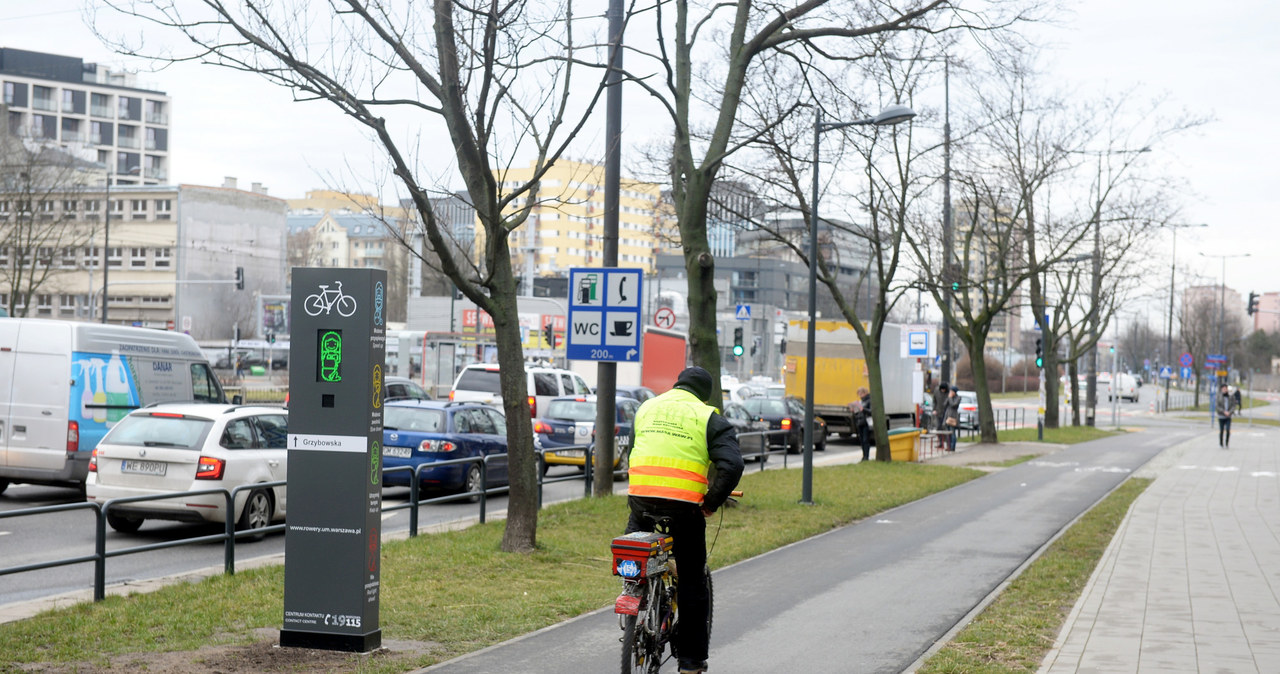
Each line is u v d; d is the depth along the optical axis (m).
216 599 9.34
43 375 16.64
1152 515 17.86
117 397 17.25
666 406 6.87
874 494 20.17
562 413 24.34
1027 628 8.91
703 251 16.66
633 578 6.39
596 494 17.42
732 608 9.80
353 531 7.67
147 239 101.56
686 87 17.09
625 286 16.03
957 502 19.84
